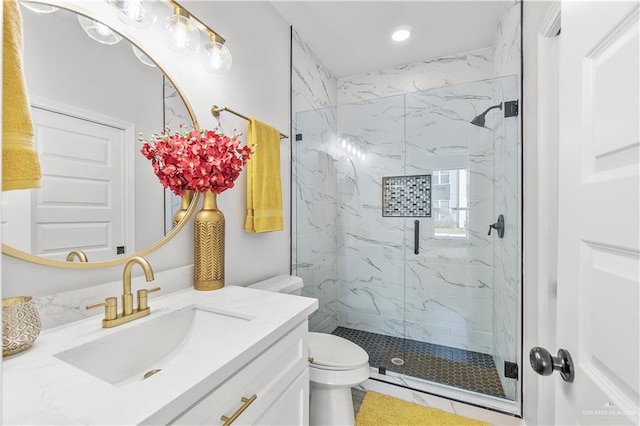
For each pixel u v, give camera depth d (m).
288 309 1.01
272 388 0.85
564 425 0.63
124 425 0.48
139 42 1.08
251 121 1.57
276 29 1.91
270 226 1.64
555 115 1.23
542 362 0.64
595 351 0.53
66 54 0.87
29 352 0.70
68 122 0.86
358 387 1.87
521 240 1.55
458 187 2.19
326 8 1.89
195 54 1.30
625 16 0.45
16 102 0.72
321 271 2.43
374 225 2.50
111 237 0.97
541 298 1.27
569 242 0.61
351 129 2.56
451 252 2.23
